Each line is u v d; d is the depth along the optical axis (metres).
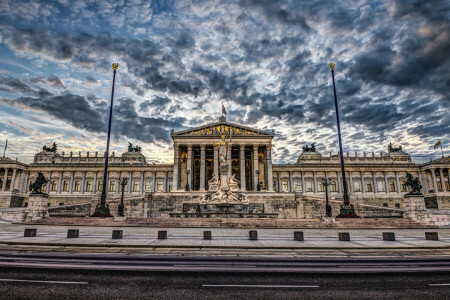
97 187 105.12
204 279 11.75
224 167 56.94
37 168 106.00
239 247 19.48
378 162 112.44
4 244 20.16
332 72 43.19
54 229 29.94
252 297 9.73
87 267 13.37
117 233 23.48
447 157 103.56
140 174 106.06
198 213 47.19
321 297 9.78
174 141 95.25
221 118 98.44
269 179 91.94
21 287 10.38
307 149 124.38
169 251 18.11
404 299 9.62
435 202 93.88
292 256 16.73
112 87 43.06
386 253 17.98
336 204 63.91
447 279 12.01
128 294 9.83
